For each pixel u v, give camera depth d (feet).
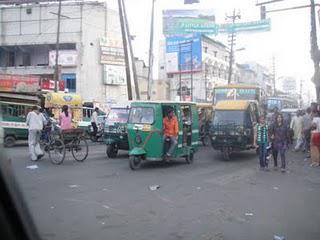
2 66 183.73
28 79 96.22
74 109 102.22
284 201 35.76
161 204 34.01
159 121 55.62
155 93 225.15
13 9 181.16
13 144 82.28
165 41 236.02
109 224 27.99
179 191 39.47
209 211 31.99
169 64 232.94
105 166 55.16
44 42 178.19
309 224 28.66
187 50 228.63
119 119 64.69
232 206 33.71
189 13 162.81
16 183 21.27
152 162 61.05
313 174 51.29
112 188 40.22
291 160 65.26
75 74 175.11
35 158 58.70
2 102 81.05
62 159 56.18
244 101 69.56
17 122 82.33
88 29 178.29
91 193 37.65
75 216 29.78
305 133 74.38
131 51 105.29
